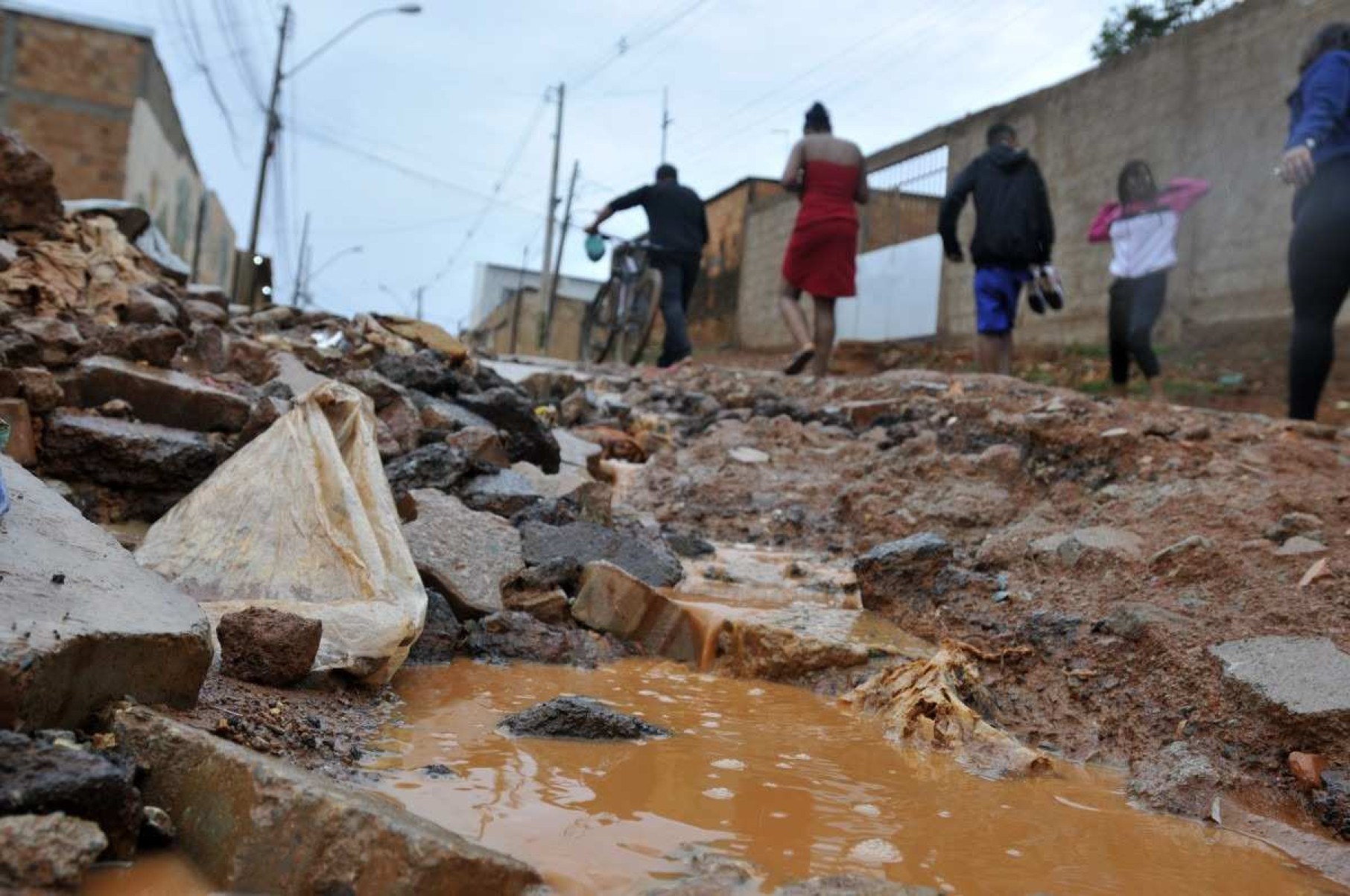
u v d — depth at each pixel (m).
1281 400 10.02
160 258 7.25
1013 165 7.89
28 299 4.68
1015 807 2.24
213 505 3.16
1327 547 3.42
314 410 3.42
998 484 5.12
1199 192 7.27
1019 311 15.52
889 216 18.92
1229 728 2.54
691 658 3.42
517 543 3.83
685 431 7.00
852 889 1.67
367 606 2.78
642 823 1.95
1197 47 12.83
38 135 17.47
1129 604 3.17
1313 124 5.05
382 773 2.09
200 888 1.54
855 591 4.13
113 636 1.87
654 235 10.53
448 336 6.48
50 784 1.47
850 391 7.65
